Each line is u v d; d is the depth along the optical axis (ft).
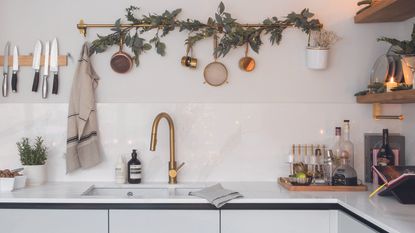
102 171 10.33
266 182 10.23
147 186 9.87
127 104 10.37
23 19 10.39
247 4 10.39
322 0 10.43
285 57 10.39
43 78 10.33
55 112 10.36
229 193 8.30
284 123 10.37
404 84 8.63
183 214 8.21
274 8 10.41
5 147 10.36
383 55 9.80
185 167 10.35
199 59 10.37
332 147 10.35
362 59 10.43
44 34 10.39
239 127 10.37
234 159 10.36
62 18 10.39
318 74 10.41
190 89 10.39
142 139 10.36
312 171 9.89
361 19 10.07
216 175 10.35
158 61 10.38
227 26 10.07
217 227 8.21
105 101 10.37
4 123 10.38
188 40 10.18
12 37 10.41
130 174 9.99
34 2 10.39
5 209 8.26
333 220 8.18
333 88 10.40
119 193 9.86
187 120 10.37
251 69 10.25
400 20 10.18
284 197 8.31
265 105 10.37
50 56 10.33
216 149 10.36
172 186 9.88
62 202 8.21
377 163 9.71
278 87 10.40
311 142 10.36
